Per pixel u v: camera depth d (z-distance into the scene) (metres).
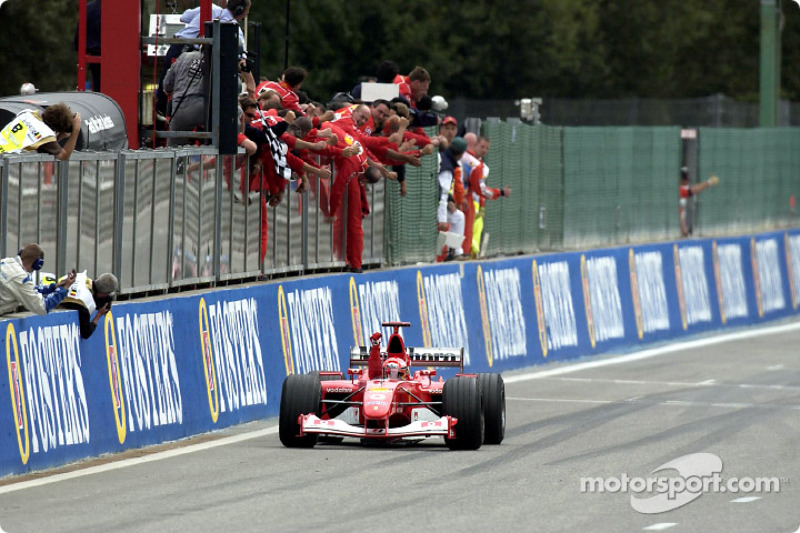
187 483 38.66
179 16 63.06
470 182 79.69
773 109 124.81
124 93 60.41
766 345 94.62
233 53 57.03
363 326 64.62
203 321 50.72
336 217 66.44
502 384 48.12
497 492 37.59
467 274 74.88
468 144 80.19
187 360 49.34
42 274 43.62
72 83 97.44
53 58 96.81
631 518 34.28
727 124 121.31
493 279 77.44
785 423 54.75
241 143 56.88
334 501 35.81
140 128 60.31
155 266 51.41
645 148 102.12
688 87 188.75
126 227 49.47
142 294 50.78
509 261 79.38
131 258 49.84
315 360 59.84
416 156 70.88
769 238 117.00
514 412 58.34
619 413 58.03
